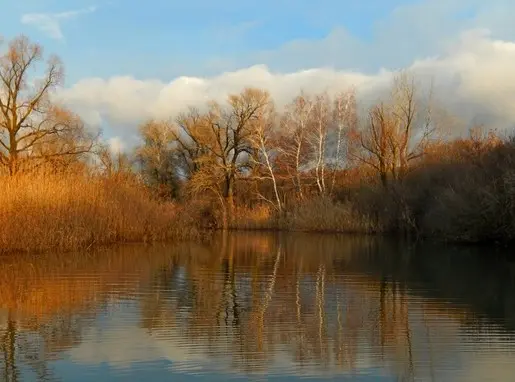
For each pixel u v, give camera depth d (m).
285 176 42.09
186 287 13.59
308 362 7.88
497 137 30.25
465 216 25.97
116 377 7.29
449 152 33.41
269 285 13.95
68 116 36.53
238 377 7.31
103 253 20.91
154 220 26.56
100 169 27.02
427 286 13.83
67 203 21.78
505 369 7.60
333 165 41.09
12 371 7.48
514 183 23.28
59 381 7.15
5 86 36.09
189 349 8.42
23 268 16.55
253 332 9.37
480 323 10.02
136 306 11.28
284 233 36.25
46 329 9.45
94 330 9.41
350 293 12.88
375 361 7.94
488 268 17.34
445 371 7.53
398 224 33.94
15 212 20.02
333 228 36.47
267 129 42.66
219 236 33.12
